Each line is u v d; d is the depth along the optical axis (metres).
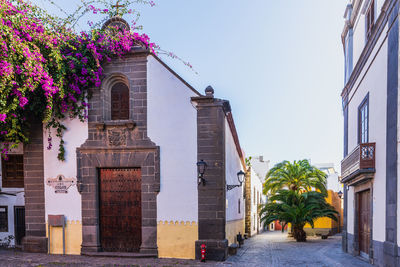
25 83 9.06
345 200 13.55
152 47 10.87
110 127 10.88
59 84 9.99
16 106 9.28
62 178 11.02
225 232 10.68
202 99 10.55
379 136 9.44
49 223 10.84
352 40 14.18
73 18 10.67
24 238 11.09
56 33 10.20
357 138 12.22
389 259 8.22
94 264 9.24
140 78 10.86
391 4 8.52
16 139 11.08
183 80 10.77
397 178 7.96
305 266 9.51
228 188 11.62
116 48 10.75
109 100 11.22
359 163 9.89
